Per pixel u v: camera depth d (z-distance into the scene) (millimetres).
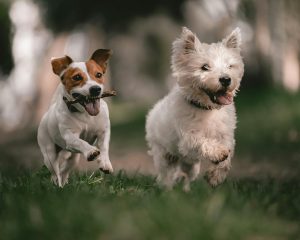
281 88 17984
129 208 4223
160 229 3705
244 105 16344
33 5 22344
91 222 3832
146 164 12891
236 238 3645
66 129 5555
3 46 23844
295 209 4500
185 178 6594
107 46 23297
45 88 22000
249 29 19516
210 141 5848
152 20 23406
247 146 12859
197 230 3668
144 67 23406
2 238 3699
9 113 26891
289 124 13930
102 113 5664
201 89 5836
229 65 5840
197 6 22734
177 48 6039
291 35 19219
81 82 5426
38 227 3779
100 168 5574
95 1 21984
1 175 6715
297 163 10672
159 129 6410
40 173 6023
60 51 22094
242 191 5246
